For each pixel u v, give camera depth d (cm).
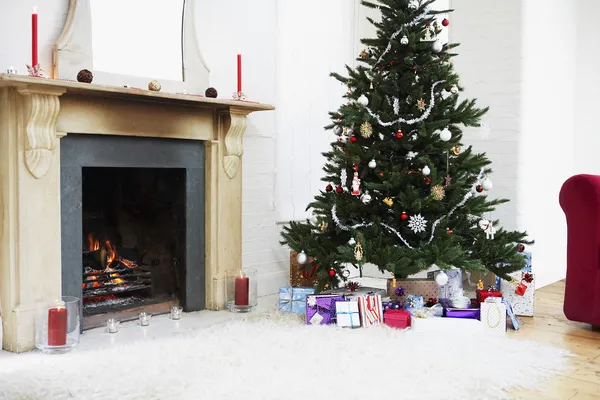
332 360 258
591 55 501
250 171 393
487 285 391
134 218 348
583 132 508
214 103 334
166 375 237
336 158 362
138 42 324
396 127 340
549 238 474
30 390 223
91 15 304
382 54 349
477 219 347
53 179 283
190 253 355
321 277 338
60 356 265
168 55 339
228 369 246
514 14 425
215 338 289
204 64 355
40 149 273
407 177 330
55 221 285
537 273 454
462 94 448
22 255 273
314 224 378
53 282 285
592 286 322
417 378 238
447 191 336
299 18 433
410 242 343
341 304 319
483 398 222
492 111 436
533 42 434
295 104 432
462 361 259
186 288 354
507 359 265
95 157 303
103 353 266
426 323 308
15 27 280
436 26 352
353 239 338
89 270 329
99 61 308
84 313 320
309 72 443
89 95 295
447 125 346
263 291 404
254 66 392
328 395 219
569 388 238
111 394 220
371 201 348
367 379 235
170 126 333
